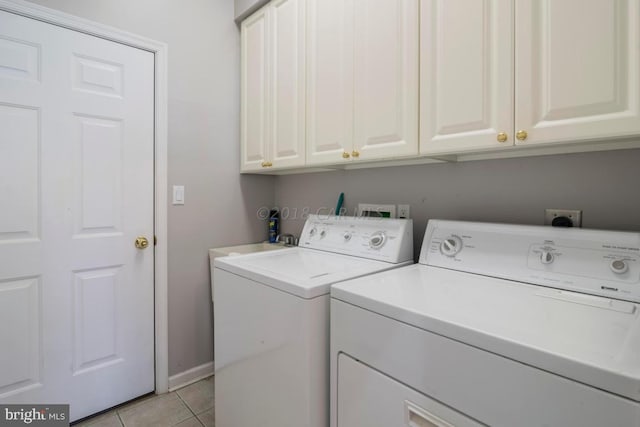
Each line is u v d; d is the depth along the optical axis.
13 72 1.41
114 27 1.66
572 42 0.87
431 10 1.15
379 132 1.32
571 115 0.88
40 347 1.51
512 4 0.97
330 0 1.51
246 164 2.07
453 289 0.95
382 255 1.37
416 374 0.76
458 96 1.09
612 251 0.91
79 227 1.60
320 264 1.30
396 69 1.26
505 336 0.63
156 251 1.84
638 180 1.00
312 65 1.60
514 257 1.07
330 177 1.97
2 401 1.43
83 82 1.58
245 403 1.22
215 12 2.03
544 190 1.18
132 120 1.74
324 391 1.00
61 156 1.54
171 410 1.74
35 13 1.45
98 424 1.62
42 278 1.51
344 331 0.94
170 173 1.88
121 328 1.74
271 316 1.09
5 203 1.41
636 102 0.79
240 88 2.13
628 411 0.49
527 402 0.60
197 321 2.01
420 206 1.55
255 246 2.17
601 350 0.57
